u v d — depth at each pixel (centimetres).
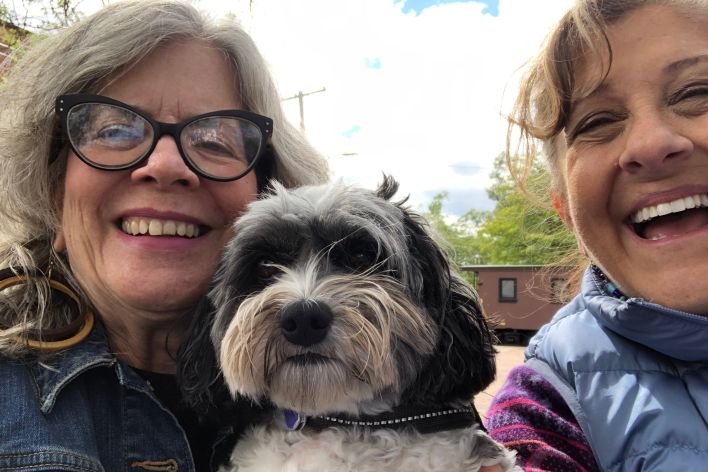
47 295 35
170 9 38
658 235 37
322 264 39
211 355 40
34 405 31
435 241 45
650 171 35
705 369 35
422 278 41
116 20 37
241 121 41
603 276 42
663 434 33
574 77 39
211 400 40
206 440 41
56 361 34
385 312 37
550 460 36
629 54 36
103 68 36
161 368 43
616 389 36
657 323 35
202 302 40
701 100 34
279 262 40
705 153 34
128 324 39
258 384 37
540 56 42
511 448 38
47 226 38
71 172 36
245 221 41
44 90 37
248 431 41
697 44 35
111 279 36
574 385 39
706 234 34
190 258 39
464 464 36
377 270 40
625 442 34
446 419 39
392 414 38
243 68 42
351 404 38
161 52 38
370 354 35
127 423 35
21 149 37
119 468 34
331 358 36
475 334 43
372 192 45
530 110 44
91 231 36
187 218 38
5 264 37
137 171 36
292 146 49
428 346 38
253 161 42
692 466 31
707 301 34
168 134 37
